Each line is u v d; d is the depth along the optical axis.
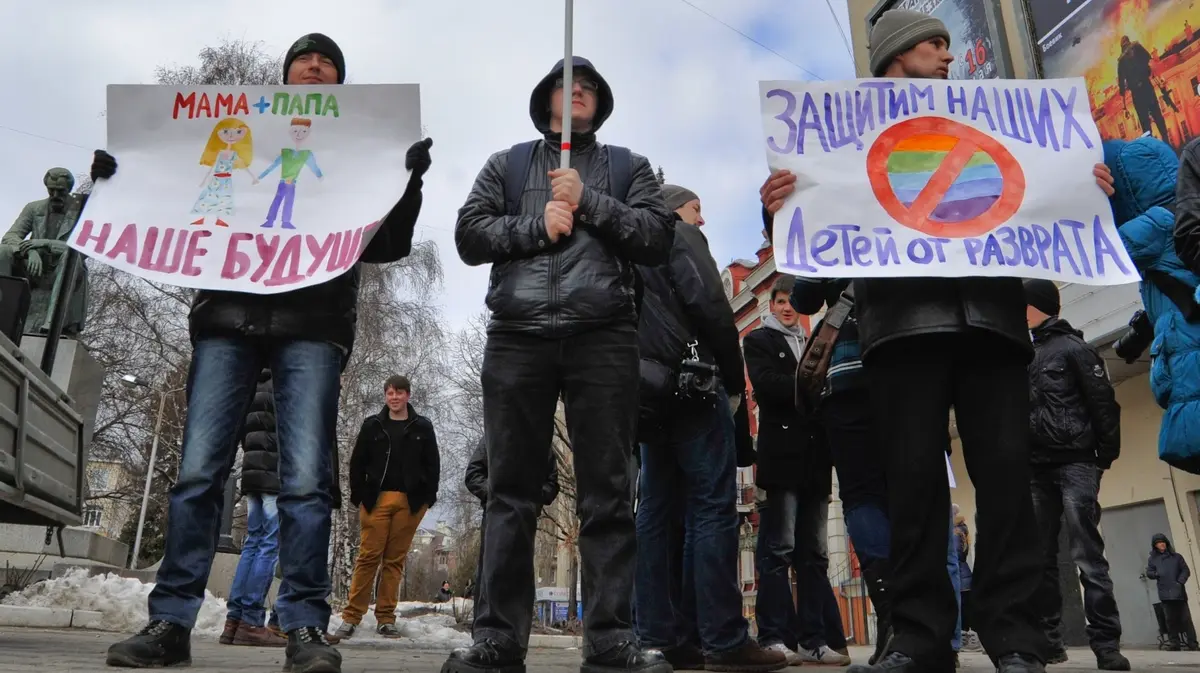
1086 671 4.38
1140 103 9.92
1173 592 11.29
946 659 2.44
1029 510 2.49
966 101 3.02
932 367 2.60
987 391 2.57
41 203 9.30
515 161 2.90
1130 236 3.01
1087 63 10.69
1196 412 2.84
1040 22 11.35
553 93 2.96
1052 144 2.97
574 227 2.65
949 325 2.53
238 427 2.95
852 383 3.71
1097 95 10.55
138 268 2.98
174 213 3.11
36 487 3.67
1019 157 2.94
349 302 3.08
